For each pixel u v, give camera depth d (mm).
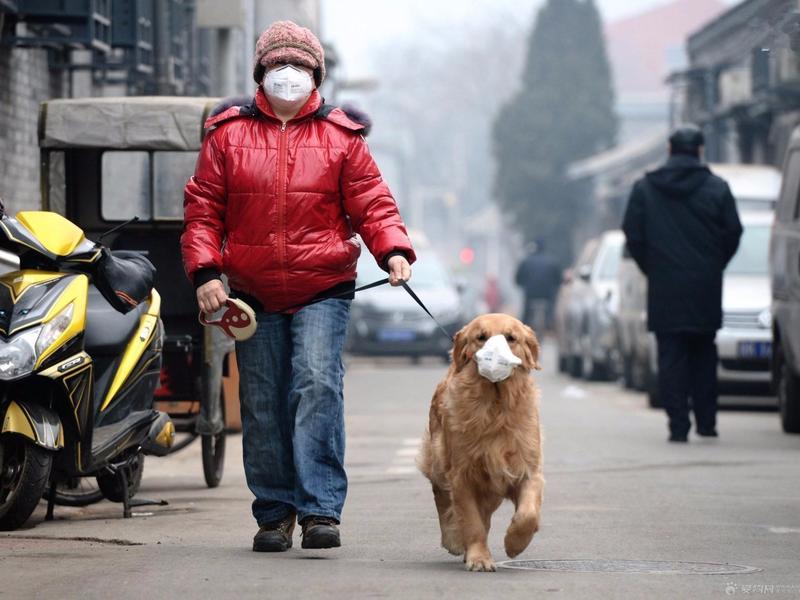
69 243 11133
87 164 15578
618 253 32375
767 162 45719
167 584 8430
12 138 21984
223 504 12883
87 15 19891
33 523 11523
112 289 11336
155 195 15461
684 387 18188
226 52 26188
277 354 9578
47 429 10766
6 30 20453
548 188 85375
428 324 37469
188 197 9578
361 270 39062
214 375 13875
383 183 9609
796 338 18750
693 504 12414
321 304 9492
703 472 14898
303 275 9430
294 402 9391
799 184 19156
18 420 10734
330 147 9484
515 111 86562
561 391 29344
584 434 19344
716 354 18578
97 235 15570
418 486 13984
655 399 24047
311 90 9477
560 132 85500
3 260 15508
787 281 19219
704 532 10820
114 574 8805
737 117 45250
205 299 9367
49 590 8336
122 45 23312
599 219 76375
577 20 87062
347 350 37688
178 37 28375
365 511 12062
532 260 46656
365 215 9531
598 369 32000
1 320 10836
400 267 9352
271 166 9406
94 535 10695
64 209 15484
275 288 9445
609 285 31562
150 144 14938
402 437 19500
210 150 9547
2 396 10922
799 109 40469
